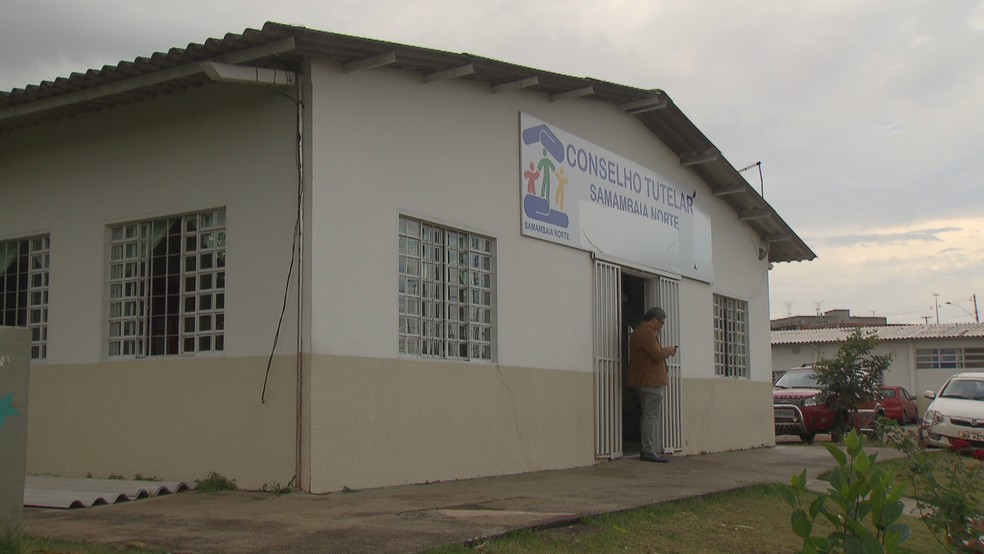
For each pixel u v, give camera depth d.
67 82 8.80
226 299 8.63
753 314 17.38
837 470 5.30
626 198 13.29
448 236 9.95
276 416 8.17
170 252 9.25
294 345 8.14
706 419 15.05
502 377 10.45
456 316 9.98
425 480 9.16
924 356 36.66
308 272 8.14
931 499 6.82
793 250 18.69
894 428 7.45
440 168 9.77
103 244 9.64
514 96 11.07
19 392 5.43
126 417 9.13
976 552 6.60
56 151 10.20
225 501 7.62
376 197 8.89
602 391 12.30
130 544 5.78
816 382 20.83
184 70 8.25
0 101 9.42
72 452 9.45
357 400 8.44
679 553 6.44
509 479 9.89
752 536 7.21
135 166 9.50
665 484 9.53
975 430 15.21
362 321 8.58
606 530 6.75
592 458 11.95
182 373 8.80
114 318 9.56
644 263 13.57
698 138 14.30
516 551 5.89
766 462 12.81
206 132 9.00
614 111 13.18
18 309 10.44
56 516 6.95
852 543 4.92
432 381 9.37
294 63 8.41
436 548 5.63
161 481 8.69
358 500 7.71
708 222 15.84
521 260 10.95
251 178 8.62
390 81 9.20
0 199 10.62
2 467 5.31
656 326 12.61
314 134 8.30
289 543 5.77
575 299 11.93
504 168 10.78
